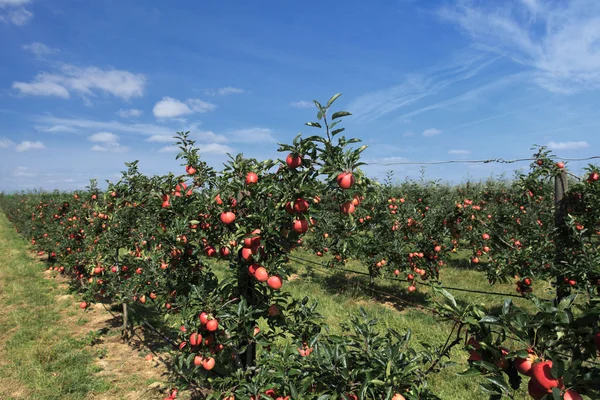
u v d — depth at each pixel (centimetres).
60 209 1257
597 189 450
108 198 614
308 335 359
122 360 621
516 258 647
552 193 764
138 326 766
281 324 374
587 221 460
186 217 459
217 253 426
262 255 334
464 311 210
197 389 511
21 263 1362
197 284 459
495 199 1406
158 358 623
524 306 823
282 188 332
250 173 360
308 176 319
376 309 833
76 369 578
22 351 639
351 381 231
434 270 898
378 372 229
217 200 411
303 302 389
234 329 352
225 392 321
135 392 520
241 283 375
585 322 168
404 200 1112
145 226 618
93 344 681
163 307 525
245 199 364
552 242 604
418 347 608
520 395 461
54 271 1238
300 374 254
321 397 225
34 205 1702
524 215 796
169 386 527
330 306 850
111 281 714
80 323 782
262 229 324
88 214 934
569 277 452
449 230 832
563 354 182
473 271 1181
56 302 921
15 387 525
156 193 506
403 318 760
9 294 982
